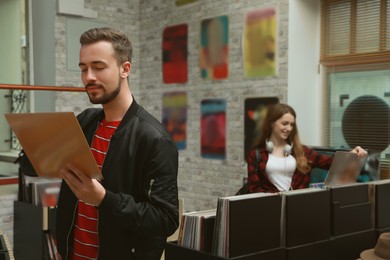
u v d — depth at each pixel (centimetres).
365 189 262
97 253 169
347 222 249
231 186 531
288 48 473
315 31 488
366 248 258
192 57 579
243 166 516
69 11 598
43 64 589
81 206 172
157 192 160
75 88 441
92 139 176
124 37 162
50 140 140
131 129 167
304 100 482
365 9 444
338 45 470
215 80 550
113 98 160
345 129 465
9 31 600
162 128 169
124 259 164
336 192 244
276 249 215
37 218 385
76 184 150
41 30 586
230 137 532
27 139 147
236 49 525
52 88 426
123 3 653
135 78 664
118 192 164
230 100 533
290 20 471
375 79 438
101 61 154
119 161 165
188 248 213
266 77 495
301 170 345
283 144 351
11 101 583
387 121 429
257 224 209
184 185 596
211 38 553
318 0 487
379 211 268
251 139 506
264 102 495
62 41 604
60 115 130
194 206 582
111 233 163
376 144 438
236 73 526
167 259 223
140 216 153
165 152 163
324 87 483
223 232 202
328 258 236
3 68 600
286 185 341
